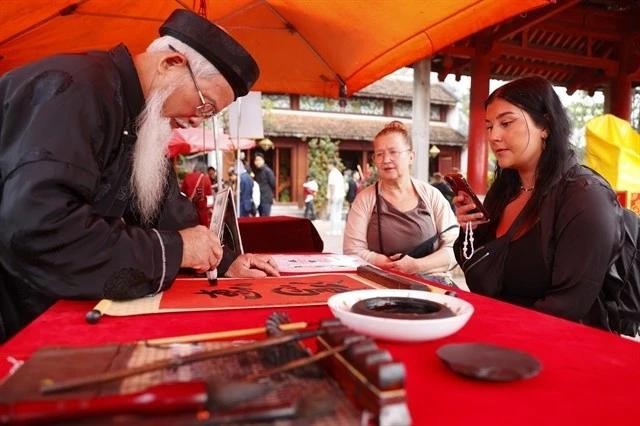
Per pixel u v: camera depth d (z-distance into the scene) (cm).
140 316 110
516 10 258
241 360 68
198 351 72
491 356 76
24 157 112
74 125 119
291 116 2319
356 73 427
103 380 56
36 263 112
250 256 174
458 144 2416
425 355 83
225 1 375
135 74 144
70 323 104
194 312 114
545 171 174
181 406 48
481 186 720
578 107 2278
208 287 143
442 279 266
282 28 412
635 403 65
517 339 94
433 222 281
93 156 124
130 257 118
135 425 46
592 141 430
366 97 2364
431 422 59
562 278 159
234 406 51
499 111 183
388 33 345
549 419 60
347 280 157
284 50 441
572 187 165
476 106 715
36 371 61
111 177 143
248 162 2178
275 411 50
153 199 163
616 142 418
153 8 368
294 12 380
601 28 806
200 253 130
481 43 705
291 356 67
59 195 111
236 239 184
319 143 2331
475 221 196
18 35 362
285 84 475
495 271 180
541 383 72
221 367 65
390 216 280
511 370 70
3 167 116
